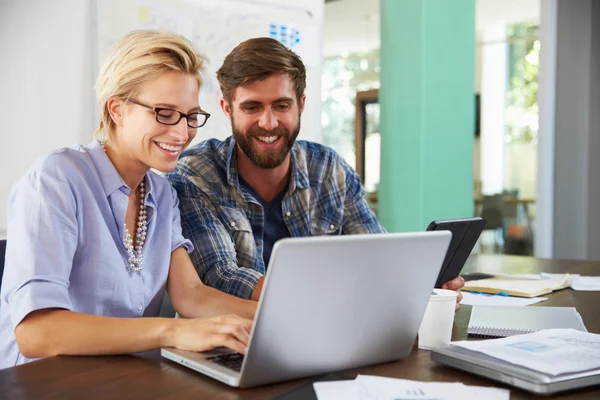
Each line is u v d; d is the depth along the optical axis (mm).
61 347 1109
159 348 1131
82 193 1352
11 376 983
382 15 4262
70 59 2688
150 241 1489
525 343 1077
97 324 1125
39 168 1316
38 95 2617
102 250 1369
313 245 916
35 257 1205
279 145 1815
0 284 1428
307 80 3615
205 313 1433
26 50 2588
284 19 3477
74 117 2707
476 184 5203
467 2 4324
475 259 2762
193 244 1732
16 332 1149
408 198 4227
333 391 900
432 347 1176
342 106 5020
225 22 3227
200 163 1869
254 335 911
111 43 2787
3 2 2541
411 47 4148
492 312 1465
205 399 889
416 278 1066
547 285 1861
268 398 900
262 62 1745
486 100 5176
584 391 923
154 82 1334
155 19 2938
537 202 5113
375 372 1031
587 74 4961
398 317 1071
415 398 874
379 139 4355
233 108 1805
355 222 2146
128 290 1417
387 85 4273
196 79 1393
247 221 1872
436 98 4195
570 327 1299
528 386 907
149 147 1360
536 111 5113
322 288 953
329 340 996
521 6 5074
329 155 2102
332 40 4996
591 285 1969
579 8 4949
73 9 2686
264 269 1903
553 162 5078
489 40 5148
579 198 5035
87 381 959
